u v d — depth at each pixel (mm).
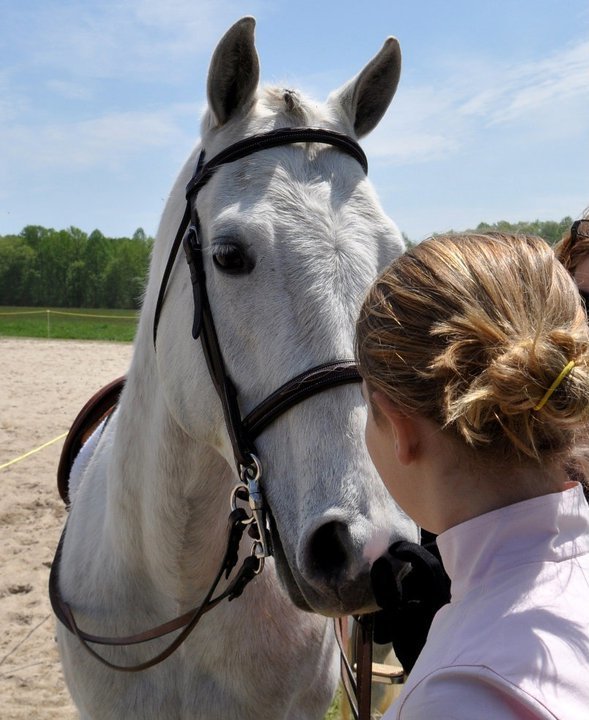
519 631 677
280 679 1850
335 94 1771
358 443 1311
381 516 1264
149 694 1851
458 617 738
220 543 1809
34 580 4426
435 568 1176
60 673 3629
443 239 887
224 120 1655
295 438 1371
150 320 1883
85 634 1897
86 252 45688
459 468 796
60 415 8508
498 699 645
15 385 10375
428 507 836
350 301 1403
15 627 3988
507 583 723
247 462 1473
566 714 616
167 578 1795
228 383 1512
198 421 1651
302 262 1411
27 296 44844
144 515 1809
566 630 671
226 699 1834
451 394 758
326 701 2043
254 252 1439
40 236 51875
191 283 1640
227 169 1564
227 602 1795
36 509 5492
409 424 834
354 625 2363
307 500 1311
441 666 695
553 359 726
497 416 733
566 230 1829
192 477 1731
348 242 1439
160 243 1889
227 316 1501
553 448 762
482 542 756
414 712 681
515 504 756
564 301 810
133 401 1922
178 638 1699
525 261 824
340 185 1521
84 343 16922
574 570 726
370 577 1216
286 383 1385
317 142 1569
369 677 1801
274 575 1854
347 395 1347
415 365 801
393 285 862
